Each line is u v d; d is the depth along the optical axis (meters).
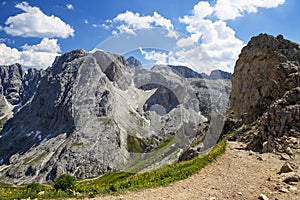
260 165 21.48
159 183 15.30
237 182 16.36
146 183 15.26
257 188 15.12
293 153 24.25
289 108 30.27
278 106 31.06
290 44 52.75
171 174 17.14
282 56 49.97
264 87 48.88
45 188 14.35
